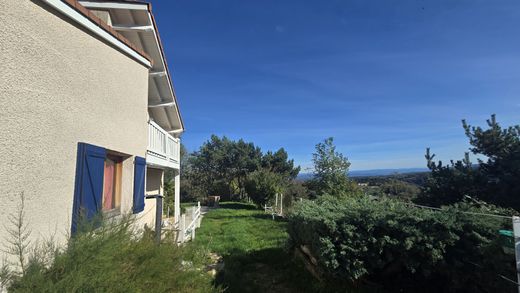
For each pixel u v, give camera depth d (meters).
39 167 3.17
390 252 5.27
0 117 2.67
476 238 4.67
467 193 8.59
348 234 5.31
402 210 5.39
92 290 2.53
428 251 4.82
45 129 3.28
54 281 2.55
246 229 13.91
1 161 2.67
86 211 3.58
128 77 5.73
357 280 5.78
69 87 3.77
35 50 3.14
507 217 4.32
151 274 3.28
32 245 2.96
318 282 6.39
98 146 4.46
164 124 13.30
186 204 32.03
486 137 8.94
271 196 26.19
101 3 7.22
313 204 7.73
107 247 2.85
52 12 3.46
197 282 3.77
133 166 5.95
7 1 2.78
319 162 17.55
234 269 7.51
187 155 43.19
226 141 43.91
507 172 8.42
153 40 8.72
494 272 4.42
